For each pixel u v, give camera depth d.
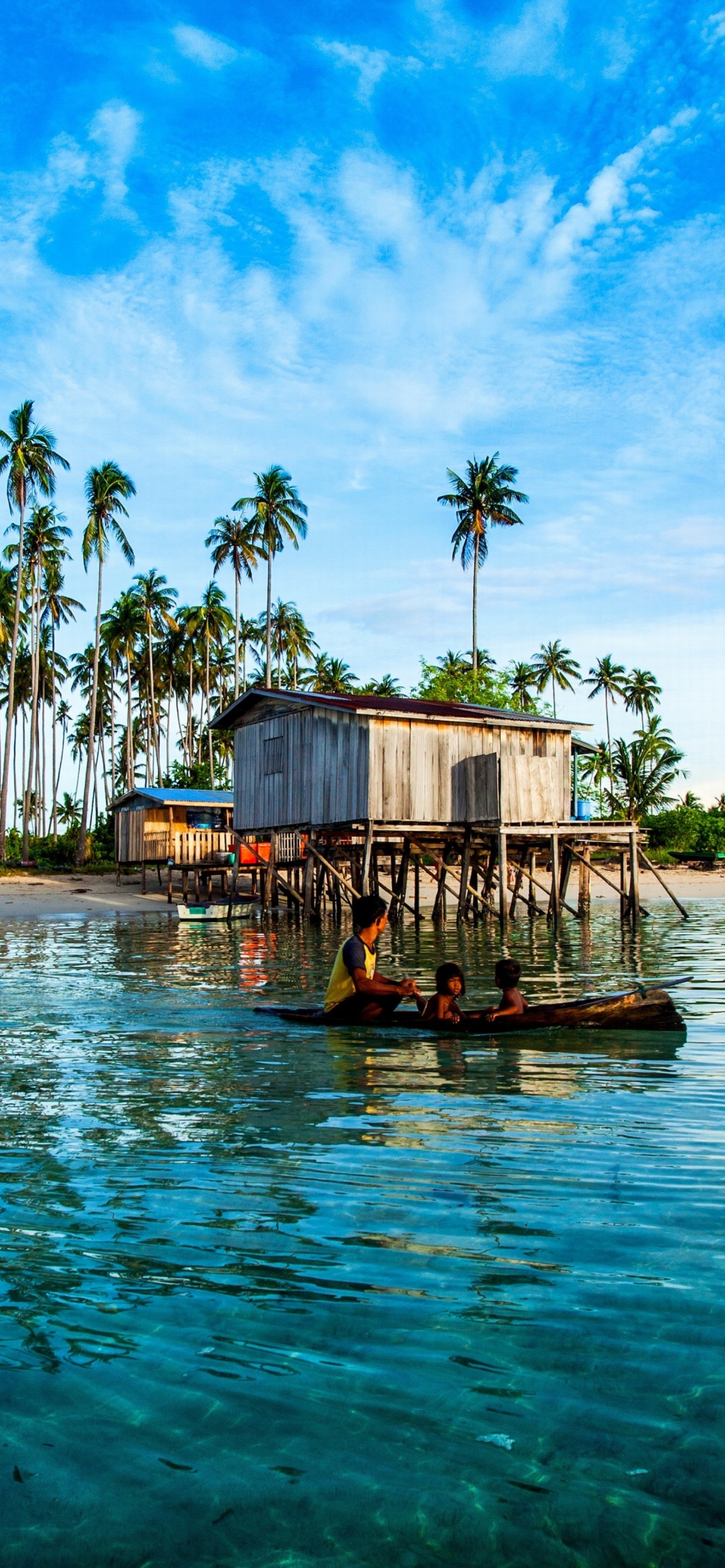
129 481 54.34
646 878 50.72
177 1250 4.16
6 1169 5.32
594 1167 5.22
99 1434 2.92
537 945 20.84
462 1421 2.94
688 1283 3.77
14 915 34.53
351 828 28.86
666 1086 7.21
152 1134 6.02
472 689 52.78
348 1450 2.83
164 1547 2.47
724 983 13.49
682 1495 2.61
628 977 14.23
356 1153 5.53
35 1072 7.95
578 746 31.41
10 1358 3.32
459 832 28.11
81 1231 4.40
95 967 16.91
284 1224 4.44
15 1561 2.42
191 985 13.97
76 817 95.81
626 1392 3.06
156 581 67.81
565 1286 3.76
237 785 35.31
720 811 70.44
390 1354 3.30
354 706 27.09
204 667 80.12
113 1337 3.46
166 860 40.25
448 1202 4.70
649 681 80.38
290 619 76.94
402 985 9.79
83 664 75.62
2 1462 2.80
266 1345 3.38
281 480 60.41
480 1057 8.40
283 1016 10.61
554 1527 2.51
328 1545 2.46
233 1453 2.83
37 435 50.28
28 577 60.19
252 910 33.34
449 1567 2.38
